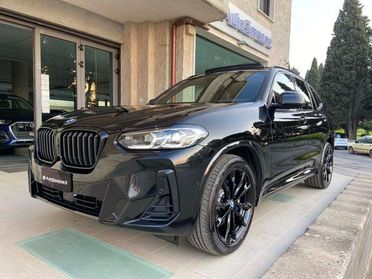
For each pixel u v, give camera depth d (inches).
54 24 231.3
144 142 76.7
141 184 75.6
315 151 156.8
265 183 107.3
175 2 246.4
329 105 1389.0
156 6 252.8
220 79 133.5
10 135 260.4
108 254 88.2
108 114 94.3
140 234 101.7
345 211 133.6
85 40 261.4
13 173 194.4
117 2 239.3
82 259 85.0
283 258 88.0
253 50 455.5
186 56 296.7
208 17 286.5
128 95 292.2
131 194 75.5
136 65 294.4
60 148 89.2
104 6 245.6
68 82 253.8
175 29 291.0
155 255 88.7
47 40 233.8
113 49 289.4
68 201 88.8
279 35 543.8
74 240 96.3
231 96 117.3
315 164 161.3
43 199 97.4
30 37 267.1
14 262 82.4
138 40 293.1
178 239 86.1
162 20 288.4
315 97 176.2
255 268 84.3
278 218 124.8
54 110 244.7
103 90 283.6
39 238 97.2
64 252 88.7
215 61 393.1
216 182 82.8
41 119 235.6
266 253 93.3
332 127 184.2
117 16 269.7
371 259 151.3
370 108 1354.6
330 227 113.3
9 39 281.9
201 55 361.1
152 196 75.8
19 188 156.3
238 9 394.9
